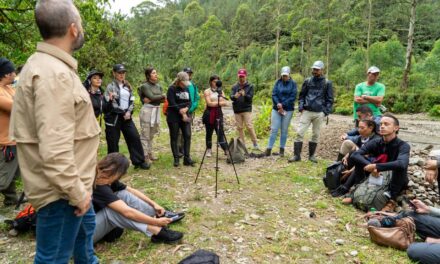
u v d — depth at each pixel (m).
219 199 4.25
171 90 5.50
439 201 4.34
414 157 5.82
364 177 4.29
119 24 14.36
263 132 9.27
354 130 5.60
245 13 46.16
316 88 5.96
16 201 3.84
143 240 3.13
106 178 2.88
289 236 3.32
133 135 5.31
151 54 51.91
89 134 1.65
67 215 1.62
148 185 4.71
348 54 31.92
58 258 1.67
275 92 6.36
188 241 3.14
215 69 42.59
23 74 1.50
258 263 2.84
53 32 1.54
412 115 19.91
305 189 4.71
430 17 30.78
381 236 3.14
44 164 1.39
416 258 2.88
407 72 22.34
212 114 6.16
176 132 5.64
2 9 4.50
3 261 2.74
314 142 6.16
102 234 2.96
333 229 3.51
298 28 32.50
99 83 4.81
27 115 1.49
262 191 4.59
